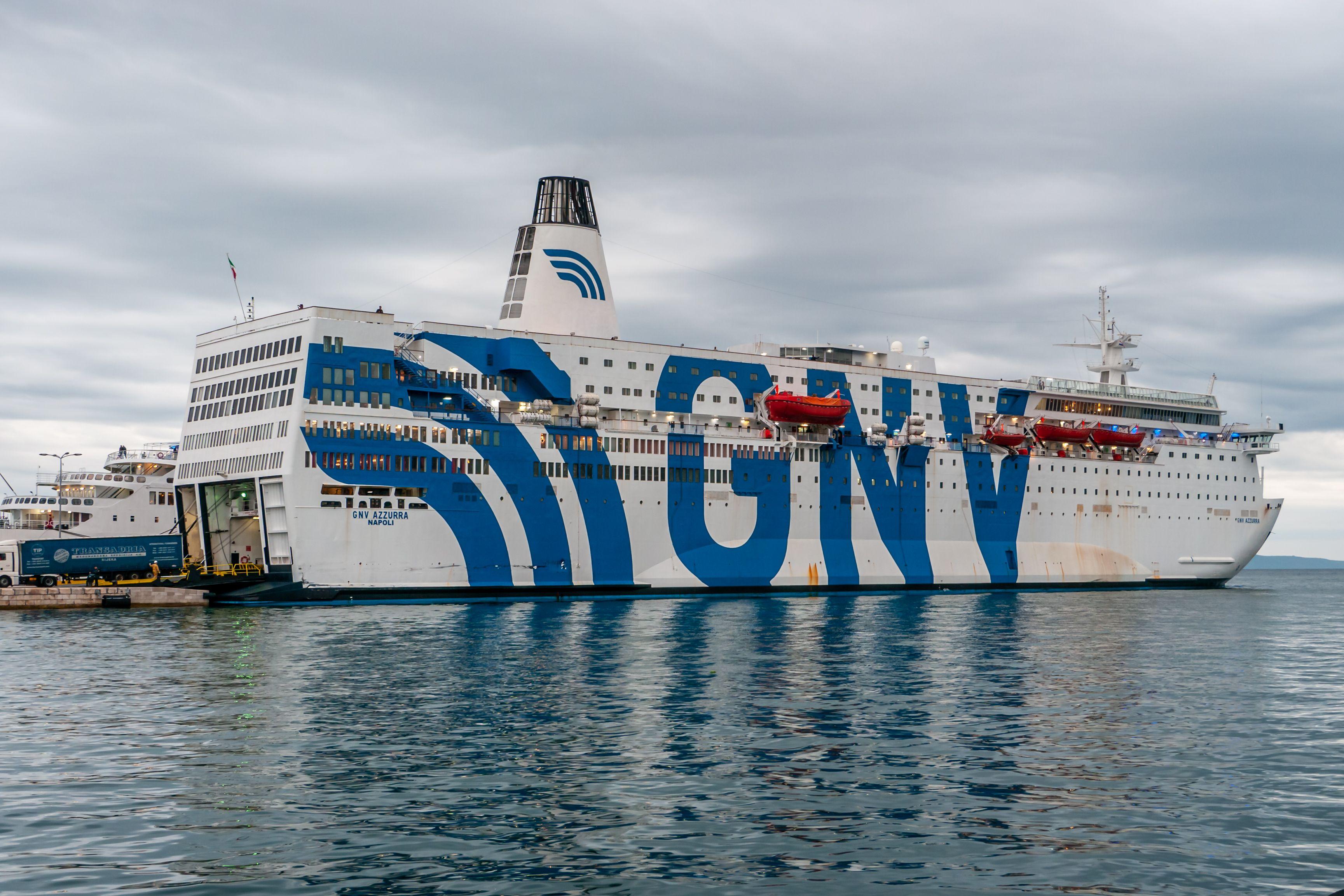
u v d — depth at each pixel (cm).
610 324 11256
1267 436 14100
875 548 11775
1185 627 8219
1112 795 3106
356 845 2627
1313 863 2553
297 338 9088
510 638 6781
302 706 4356
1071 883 2427
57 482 10256
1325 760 3528
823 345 12288
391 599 9231
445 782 3175
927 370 12925
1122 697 4747
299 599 8931
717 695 4662
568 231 11138
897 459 12019
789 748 3641
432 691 4731
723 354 11306
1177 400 14075
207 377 10044
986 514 12475
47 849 2588
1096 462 13125
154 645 6331
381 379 9244
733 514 11031
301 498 8831
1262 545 14200
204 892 2331
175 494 10294
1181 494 13638
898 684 5019
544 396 10238
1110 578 13112
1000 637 7162
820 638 6894
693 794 3072
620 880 2428
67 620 7975
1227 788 3180
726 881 2425
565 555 10056
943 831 2764
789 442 11331
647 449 10550
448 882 2402
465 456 9575
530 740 3725
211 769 3303
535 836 2705
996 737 3850
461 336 9950
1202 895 2358
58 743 3644
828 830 2769
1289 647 6819
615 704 4425
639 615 8594
